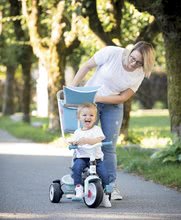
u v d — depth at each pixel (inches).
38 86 2255.2
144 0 665.6
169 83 720.3
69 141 439.2
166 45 715.4
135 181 576.1
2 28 1343.5
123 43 994.1
